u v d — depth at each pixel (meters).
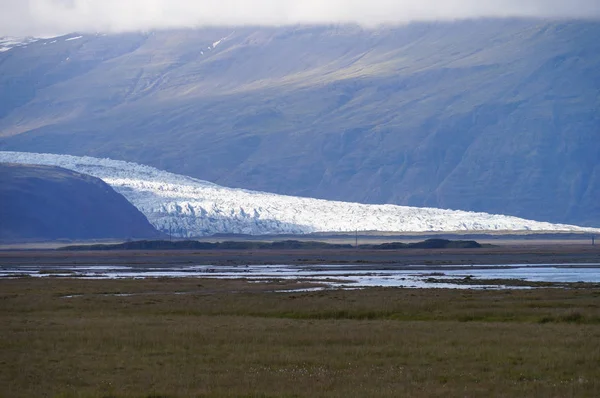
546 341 169.38
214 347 166.62
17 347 167.75
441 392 126.00
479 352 157.25
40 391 128.38
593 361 148.62
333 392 125.81
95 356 157.75
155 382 134.38
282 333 184.38
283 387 129.62
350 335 179.38
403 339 174.38
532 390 127.12
